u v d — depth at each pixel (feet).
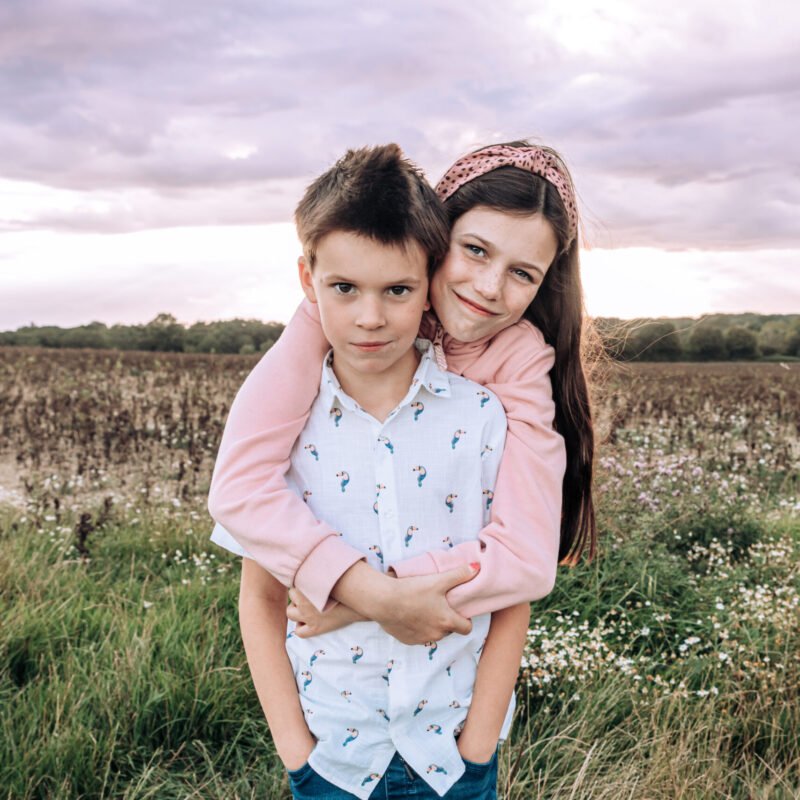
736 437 28.22
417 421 4.59
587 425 5.61
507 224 4.40
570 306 5.30
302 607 4.39
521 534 4.41
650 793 8.03
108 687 9.68
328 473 4.58
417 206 4.13
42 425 30.55
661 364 85.20
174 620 11.35
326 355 4.72
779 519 17.97
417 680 4.41
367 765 4.48
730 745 9.32
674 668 10.53
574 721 9.16
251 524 4.33
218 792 8.39
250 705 10.02
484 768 4.56
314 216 4.11
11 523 16.17
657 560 13.70
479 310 4.50
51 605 12.07
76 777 8.48
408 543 4.51
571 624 11.68
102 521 16.78
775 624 11.30
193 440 25.21
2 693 9.91
